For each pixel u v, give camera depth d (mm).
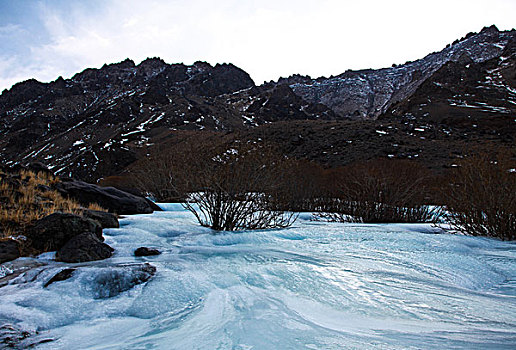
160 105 127250
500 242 5305
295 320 1991
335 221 8344
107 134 99750
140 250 3889
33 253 3699
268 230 5781
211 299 2479
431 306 2299
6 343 1836
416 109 73812
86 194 7160
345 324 1939
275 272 3064
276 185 6734
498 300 2484
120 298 2596
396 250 4176
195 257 3699
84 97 194375
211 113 121812
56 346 1835
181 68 197625
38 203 5137
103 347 1788
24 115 182625
